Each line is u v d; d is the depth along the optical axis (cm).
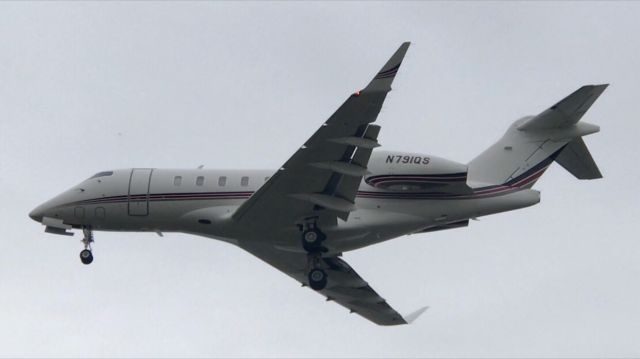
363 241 9175
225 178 9394
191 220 9369
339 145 8175
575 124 9156
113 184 9538
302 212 8825
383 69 7644
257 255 9650
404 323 10425
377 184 8875
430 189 8975
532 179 9256
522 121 9394
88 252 9738
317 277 9081
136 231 9650
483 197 9206
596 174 9300
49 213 9638
